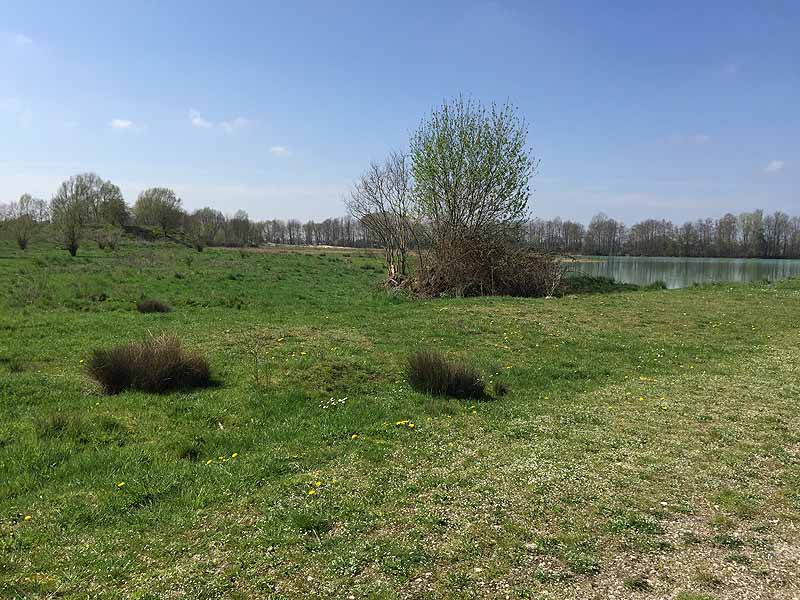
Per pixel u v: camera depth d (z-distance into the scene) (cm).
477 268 2530
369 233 3075
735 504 533
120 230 6994
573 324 1662
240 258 4481
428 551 444
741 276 4478
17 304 1797
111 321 1552
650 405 884
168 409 826
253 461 638
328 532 476
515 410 859
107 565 422
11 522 496
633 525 490
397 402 891
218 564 425
